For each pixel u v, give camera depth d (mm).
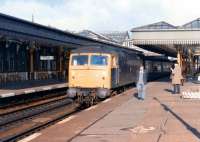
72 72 24344
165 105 19453
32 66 37625
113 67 24922
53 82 38219
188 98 22859
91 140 11062
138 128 12836
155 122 13969
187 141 10469
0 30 28938
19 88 29031
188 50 53531
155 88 32531
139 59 40125
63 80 43406
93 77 23953
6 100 24672
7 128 16656
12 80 33781
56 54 43750
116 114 16578
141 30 35312
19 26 31312
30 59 37250
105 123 14133
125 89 32844
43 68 40375
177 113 16281
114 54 25328
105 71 23906
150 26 39250
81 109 23328
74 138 11406
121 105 19969
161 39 35062
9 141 13531
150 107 18797
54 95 31703
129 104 20406
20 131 15828
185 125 13164
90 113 17281
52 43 37844
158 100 22250
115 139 11102
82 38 45062
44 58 40531
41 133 12680
